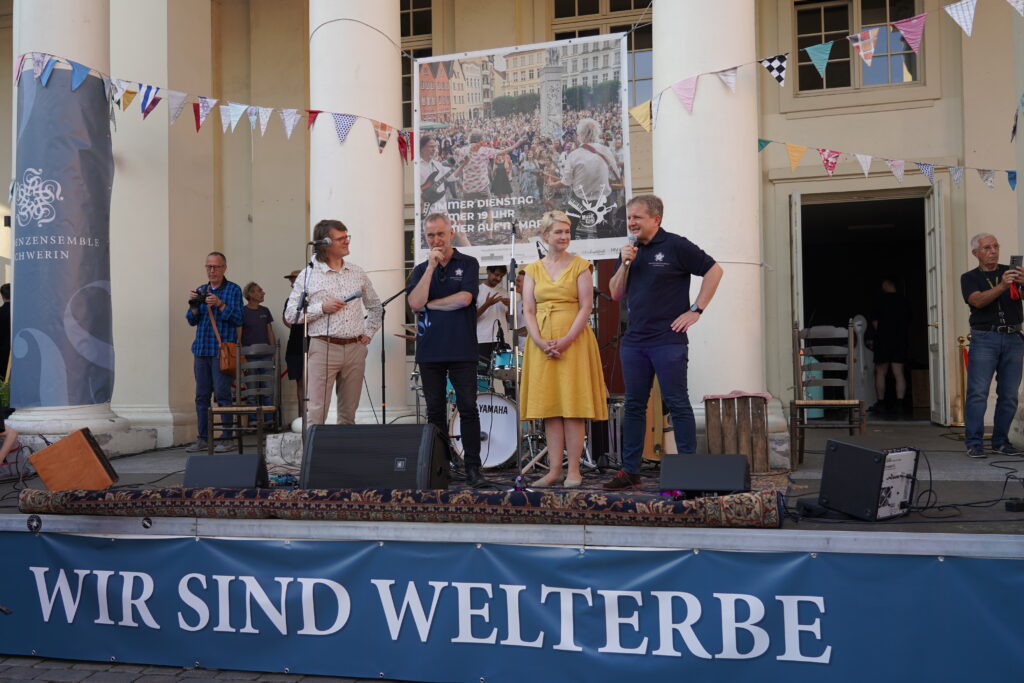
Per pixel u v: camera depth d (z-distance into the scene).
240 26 10.44
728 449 5.52
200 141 8.59
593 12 9.66
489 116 6.43
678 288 4.61
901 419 9.82
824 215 11.54
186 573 3.88
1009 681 3.09
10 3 10.70
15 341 6.74
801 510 3.69
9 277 10.70
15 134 6.94
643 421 4.68
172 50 8.29
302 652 3.75
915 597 3.19
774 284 9.05
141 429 7.49
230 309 7.59
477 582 3.59
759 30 9.16
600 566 3.47
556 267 4.91
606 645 3.46
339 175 6.59
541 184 6.34
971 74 8.59
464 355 4.96
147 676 3.79
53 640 4.03
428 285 4.94
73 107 6.73
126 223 8.23
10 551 4.11
